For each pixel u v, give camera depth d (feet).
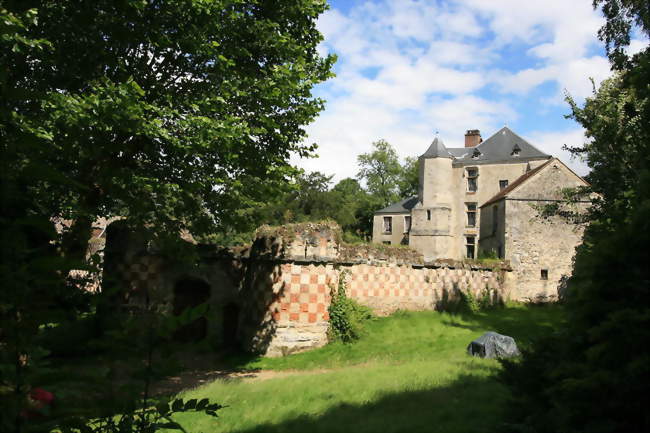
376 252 62.18
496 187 139.13
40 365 6.77
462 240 142.00
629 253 12.67
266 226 53.72
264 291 49.08
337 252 52.42
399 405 24.04
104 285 8.62
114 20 29.58
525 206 89.10
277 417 23.45
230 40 35.19
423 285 67.56
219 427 22.50
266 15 38.81
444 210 140.87
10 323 6.49
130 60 33.50
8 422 6.08
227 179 34.99
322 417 22.68
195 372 40.81
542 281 86.48
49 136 21.76
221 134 30.66
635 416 11.99
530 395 18.19
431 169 143.95
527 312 72.84
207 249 53.36
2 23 15.43
